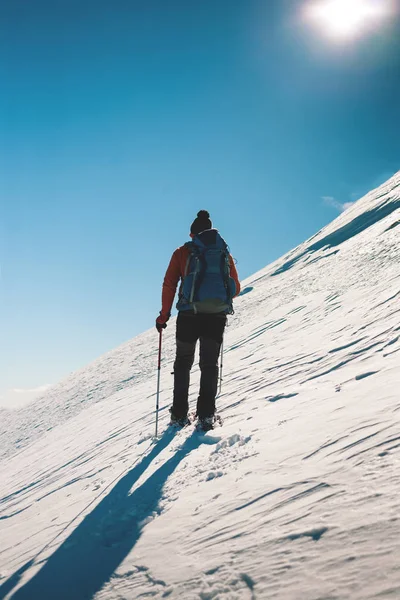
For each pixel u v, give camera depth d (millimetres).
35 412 23203
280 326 10695
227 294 3637
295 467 2002
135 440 4121
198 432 3369
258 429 2873
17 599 1699
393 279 8688
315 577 1198
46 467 5605
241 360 7562
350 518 1407
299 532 1441
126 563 1693
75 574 1744
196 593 1342
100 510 2395
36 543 2260
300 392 3570
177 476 2523
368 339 4477
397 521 1293
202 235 3713
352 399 2717
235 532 1618
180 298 3662
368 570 1143
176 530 1824
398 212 26703
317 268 25016
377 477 1607
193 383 6625
